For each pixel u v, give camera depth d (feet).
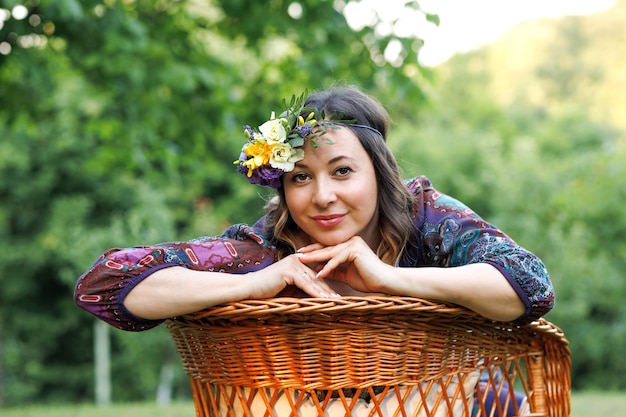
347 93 6.84
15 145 38.86
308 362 5.85
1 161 38.91
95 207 40.22
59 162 39.58
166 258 6.11
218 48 29.50
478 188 40.19
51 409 20.93
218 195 41.78
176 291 5.89
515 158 39.45
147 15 19.56
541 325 6.43
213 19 20.58
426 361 5.99
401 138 42.57
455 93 62.39
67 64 19.44
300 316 5.72
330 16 18.03
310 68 17.78
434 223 6.84
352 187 6.36
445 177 40.93
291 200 6.47
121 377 40.32
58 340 41.34
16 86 19.79
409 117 48.75
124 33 16.99
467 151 41.96
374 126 6.77
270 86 20.54
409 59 17.75
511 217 34.78
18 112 20.27
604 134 53.98
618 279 34.35
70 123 38.86
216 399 6.35
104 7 16.84
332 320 5.75
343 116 6.61
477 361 6.29
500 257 6.08
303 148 6.35
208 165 22.43
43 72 17.20
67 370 40.37
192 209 39.83
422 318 5.85
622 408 17.30
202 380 6.38
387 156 6.72
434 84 18.28
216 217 37.04
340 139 6.39
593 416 15.70
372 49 17.92
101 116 20.20
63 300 40.98
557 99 80.12
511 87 80.84
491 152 43.37
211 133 20.66
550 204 35.53
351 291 6.55
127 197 40.09
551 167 38.55
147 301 5.94
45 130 38.99
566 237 34.53
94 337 41.57
